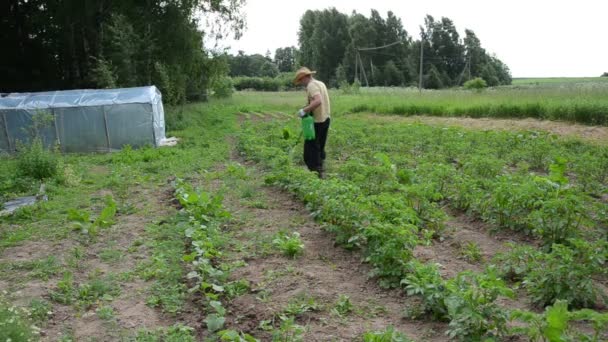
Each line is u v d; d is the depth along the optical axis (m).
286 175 9.70
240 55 99.62
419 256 6.27
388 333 3.98
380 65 75.00
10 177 11.55
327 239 6.93
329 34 79.44
